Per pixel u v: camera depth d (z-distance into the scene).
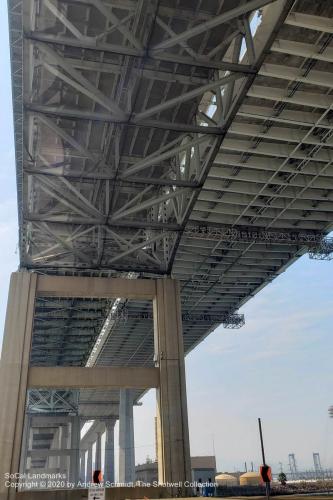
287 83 29.50
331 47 26.94
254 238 44.75
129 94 23.95
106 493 27.22
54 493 26.69
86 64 24.61
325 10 24.72
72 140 26.69
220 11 22.58
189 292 58.81
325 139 34.06
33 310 31.73
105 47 20.80
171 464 28.91
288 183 38.66
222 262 51.47
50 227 37.88
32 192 32.78
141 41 23.19
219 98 25.89
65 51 24.16
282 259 52.84
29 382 29.62
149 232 37.47
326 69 28.80
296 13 24.53
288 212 44.00
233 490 41.28
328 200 41.84
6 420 28.05
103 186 33.50
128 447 81.31
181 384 31.30
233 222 44.00
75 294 33.28
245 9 19.88
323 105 30.34
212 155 26.77
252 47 21.73
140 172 33.91
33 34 20.52
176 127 24.88
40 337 60.06
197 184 28.81
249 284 58.03
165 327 32.97
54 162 32.44
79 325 56.47
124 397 85.19
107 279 34.12
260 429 23.83
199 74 26.30
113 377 30.92
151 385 31.23
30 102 23.62
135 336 69.00
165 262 36.12
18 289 32.09
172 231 33.47
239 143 34.16
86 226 37.69
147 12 21.27
